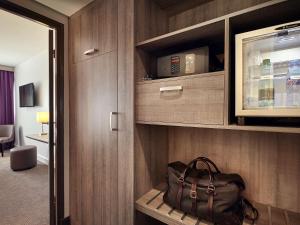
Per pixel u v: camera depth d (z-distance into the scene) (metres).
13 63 4.96
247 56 0.94
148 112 1.22
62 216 1.82
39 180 3.05
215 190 1.04
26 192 2.61
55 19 1.70
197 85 1.02
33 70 4.38
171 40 1.19
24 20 2.44
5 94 5.16
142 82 1.25
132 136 1.28
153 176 1.45
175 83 1.10
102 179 1.50
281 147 1.14
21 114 5.00
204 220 1.08
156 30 1.44
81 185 1.72
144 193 1.37
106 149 1.46
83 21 1.63
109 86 1.42
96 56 1.51
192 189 1.09
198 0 1.38
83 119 1.67
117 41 1.35
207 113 0.99
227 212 0.99
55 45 1.75
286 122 0.95
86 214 1.67
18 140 5.18
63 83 1.78
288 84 0.87
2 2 1.39
